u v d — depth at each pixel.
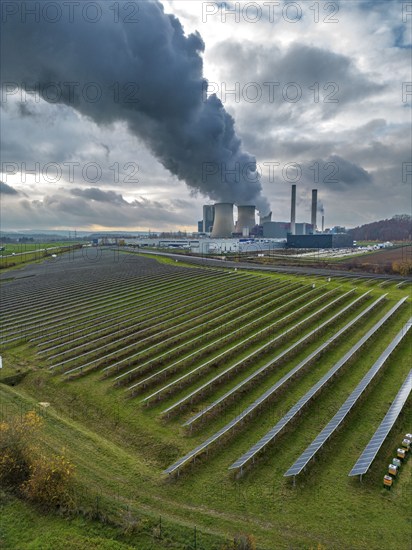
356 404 28.25
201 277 80.50
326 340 40.62
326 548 16.78
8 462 20.75
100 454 24.27
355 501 19.45
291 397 29.98
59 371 38.16
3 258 144.50
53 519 18.19
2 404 31.06
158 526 17.81
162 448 25.16
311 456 21.89
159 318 52.56
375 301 53.88
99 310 60.38
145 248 189.25
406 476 20.97
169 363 37.84
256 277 75.88
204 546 16.66
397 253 143.38
